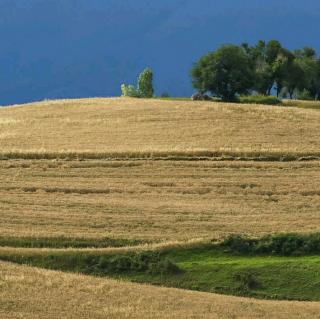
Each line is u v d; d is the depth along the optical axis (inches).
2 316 4266.7
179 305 4645.7
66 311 4426.7
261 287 5226.4
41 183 7775.6
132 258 5605.3
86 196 7416.3
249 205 7101.4
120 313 4429.1
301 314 4566.9
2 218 6560.0
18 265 5428.2
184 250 5816.9
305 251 5856.3
